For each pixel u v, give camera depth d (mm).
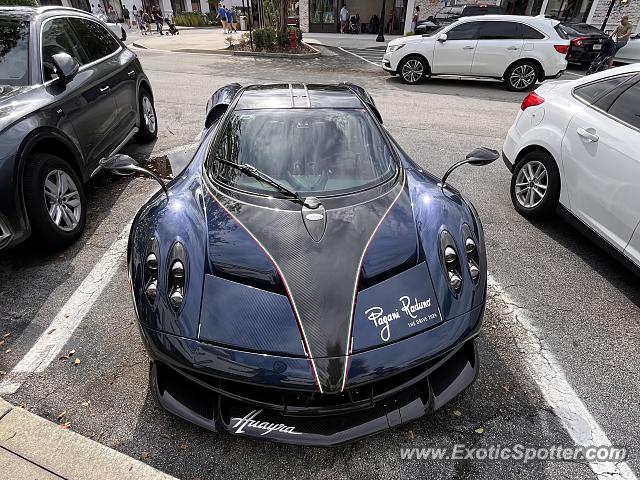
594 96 3488
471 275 2045
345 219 2164
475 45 9844
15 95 3188
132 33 26641
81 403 2150
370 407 1755
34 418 2027
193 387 1893
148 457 1916
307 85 3287
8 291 2934
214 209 2236
